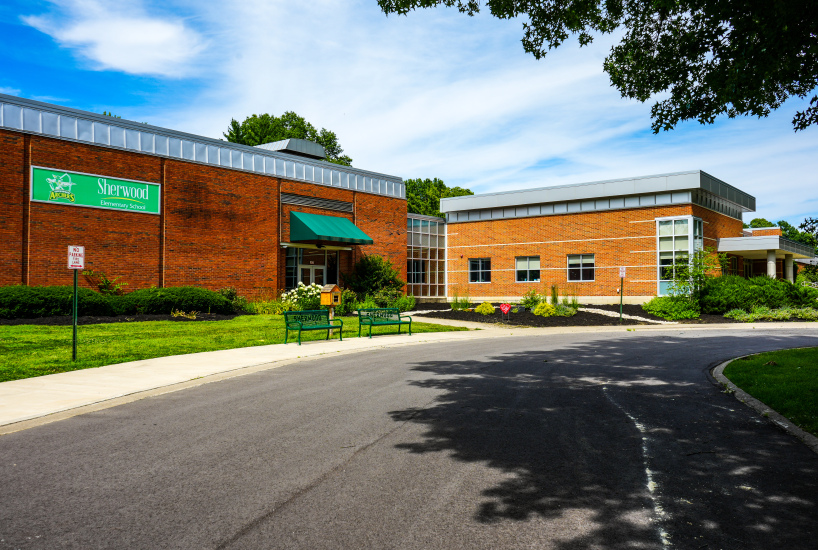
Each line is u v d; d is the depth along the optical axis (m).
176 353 13.37
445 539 3.71
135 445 5.87
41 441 6.05
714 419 7.03
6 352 12.48
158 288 22.45
